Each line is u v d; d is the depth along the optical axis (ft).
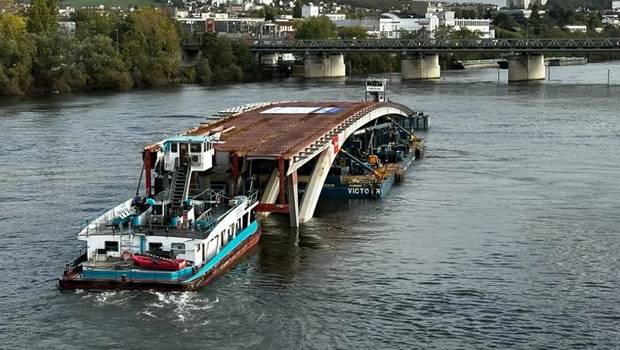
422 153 467.52
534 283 246.27
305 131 343.26
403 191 369.30
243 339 208.64
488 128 572.92
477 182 387.34
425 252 276.00
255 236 282.77
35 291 237.04
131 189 364.38
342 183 357.82
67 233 294.46
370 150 426.51
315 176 325.62
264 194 309.22
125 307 225.35
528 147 488.85
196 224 248.73
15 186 372.17
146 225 250.37
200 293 235.81
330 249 278.87
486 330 214.28
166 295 232.73
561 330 214.07
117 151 464.24
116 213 262.26
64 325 215.92
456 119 625.00
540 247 281.33
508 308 227.61
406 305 229.66
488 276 252.21
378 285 244.22
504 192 364.58
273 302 230.68
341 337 210.18
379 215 325.21
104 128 558.56
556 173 407.64
